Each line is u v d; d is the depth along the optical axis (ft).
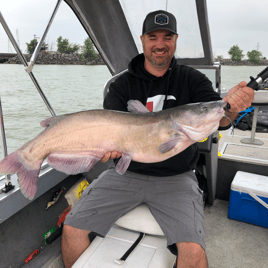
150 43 4.97
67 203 7.45
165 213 4.58
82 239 4.70
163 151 3.44
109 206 4.89
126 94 5.56
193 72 5.33
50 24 5.88
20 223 5.90
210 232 7.26
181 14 7.09
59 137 3.40
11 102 57.31
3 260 5.43
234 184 7.43
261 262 6.14
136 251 4.33
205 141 6.32
